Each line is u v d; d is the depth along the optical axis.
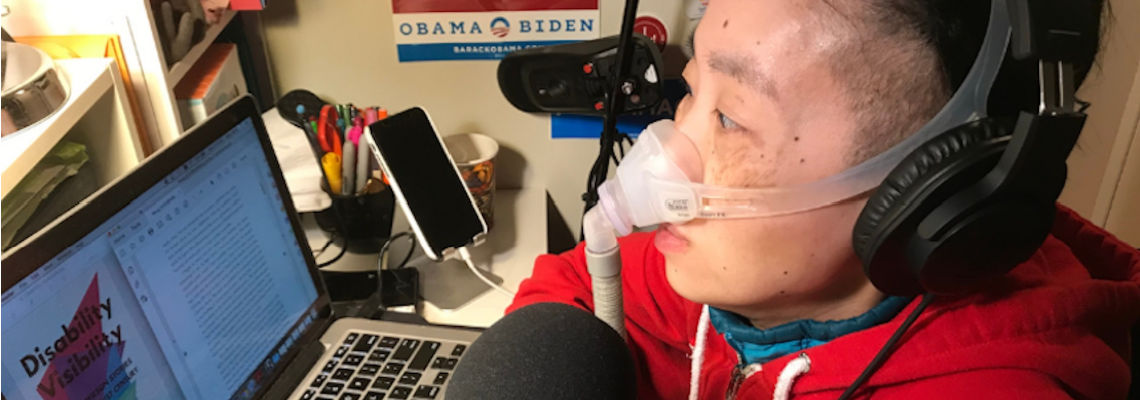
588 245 0.65
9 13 0.76
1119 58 1.15
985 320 0.60
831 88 0.52
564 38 1.13
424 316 0.95
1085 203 1.32
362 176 1.02
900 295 0.56
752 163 0.56
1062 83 0.44
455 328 0.86
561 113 1.13
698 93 0.60
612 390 0.51
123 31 0.78
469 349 0.54
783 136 0.54
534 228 1.15
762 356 0.70
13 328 0.53
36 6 0.76
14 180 0.60
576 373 0.50
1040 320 0.59
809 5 0.51
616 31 1.12
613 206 0.63
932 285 0.52
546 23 1.12
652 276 0.87
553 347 0.52
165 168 0.67
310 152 1.11
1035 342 0.58
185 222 0.69
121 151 0.81
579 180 1.26
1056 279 0.64
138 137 0.82
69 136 0.80
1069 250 0.70
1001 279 0.63
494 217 1.17
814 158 0.54
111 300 0.61
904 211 0.49
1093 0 0.45
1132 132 1.21
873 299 0.64
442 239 0.96
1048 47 0.43
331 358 0.82
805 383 0.66
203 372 0.70
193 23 0.89
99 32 0.78
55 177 0.76
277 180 0.82
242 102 0.77
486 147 1.15
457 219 0.97
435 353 0.82
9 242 0.70
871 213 0.51
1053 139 0.45
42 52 0.70
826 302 0.65
